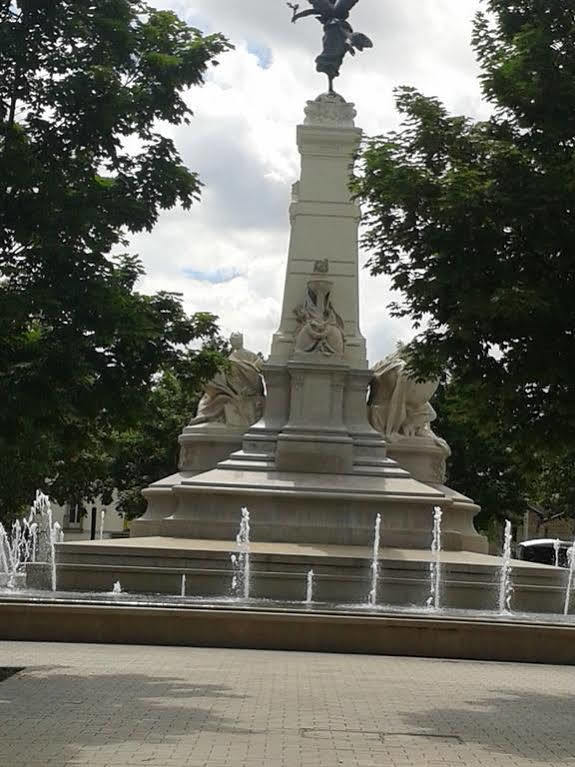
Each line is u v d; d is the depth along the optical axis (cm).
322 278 3656
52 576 2773
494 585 2778
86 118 1712
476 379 1558
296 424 3538
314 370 3566
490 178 1515
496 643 2058
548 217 1464
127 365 1756
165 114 1792
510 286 1459
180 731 1249
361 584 2789
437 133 1588
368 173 1584
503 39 1622
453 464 6034
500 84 1551
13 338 1655
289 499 3347
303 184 3741
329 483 3419
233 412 3781
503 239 1509
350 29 3916
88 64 1717
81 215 1644
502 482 6072
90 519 9244
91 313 1653
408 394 3759
